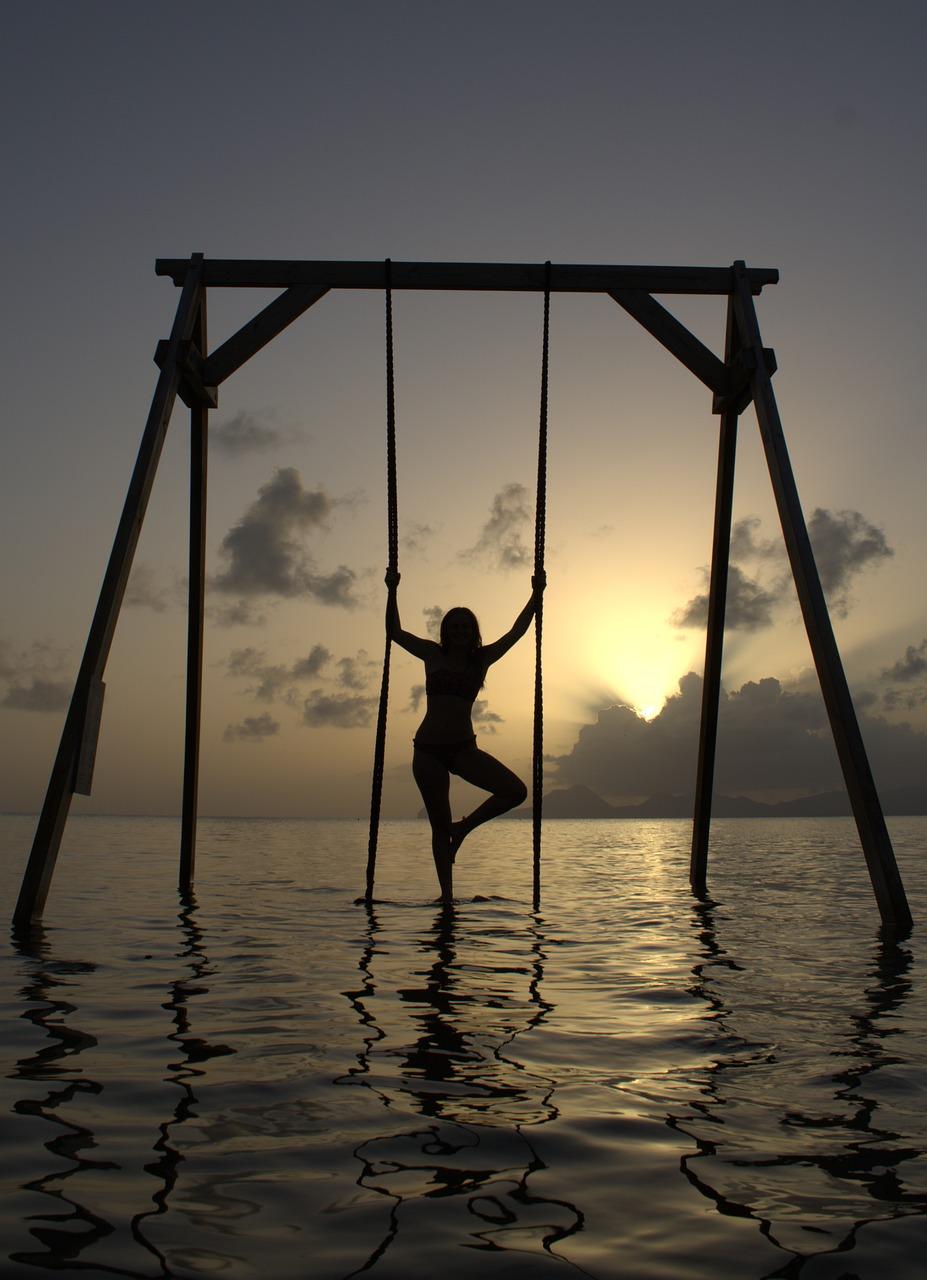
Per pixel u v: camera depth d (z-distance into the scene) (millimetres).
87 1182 1842
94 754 6121
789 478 6863
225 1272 1506
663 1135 2115
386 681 6727
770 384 7242
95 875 9000
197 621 8117
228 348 7641
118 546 6359
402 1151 2010
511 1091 2416
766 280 7715
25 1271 1499
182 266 7676
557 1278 1501
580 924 5691
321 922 5621
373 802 6676
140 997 3506
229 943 4812
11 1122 2164
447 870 6715
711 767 8125
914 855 15469
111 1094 2373
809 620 6523
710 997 3570
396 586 6848
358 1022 3133
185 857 7930
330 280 7656
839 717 6277
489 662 6797
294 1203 1759
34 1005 3375
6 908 6316
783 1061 2709
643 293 7770
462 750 6664
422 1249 1591
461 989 3680
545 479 7027
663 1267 1544
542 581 6883
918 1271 1538
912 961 4422
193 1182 1846
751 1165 1954
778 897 7508
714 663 8141
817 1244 1626
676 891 7996
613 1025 3117
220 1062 2660
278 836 21625
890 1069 2627
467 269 7668
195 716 8102
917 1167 1948
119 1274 1495
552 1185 1850
